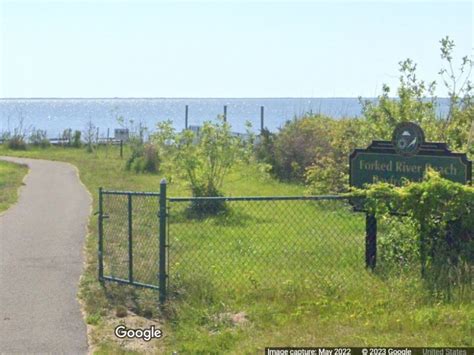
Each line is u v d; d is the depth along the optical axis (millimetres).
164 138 19359
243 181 23406
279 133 25844
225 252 12430
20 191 23094
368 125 15617
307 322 8461
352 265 10953
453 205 9742
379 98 15586
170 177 19062
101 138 55281
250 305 9195
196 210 17078
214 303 9211
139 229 15062
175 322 8781
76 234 14906
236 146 19078
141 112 171875
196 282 9812
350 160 11141
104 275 10852
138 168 29562
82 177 27453
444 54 15430
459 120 14617
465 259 9734
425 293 9195
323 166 20969
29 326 8734
